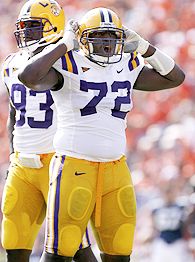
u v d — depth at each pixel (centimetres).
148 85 1950
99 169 1852
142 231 3462
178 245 3194
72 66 1828
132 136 3928
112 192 1873
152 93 3941
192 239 3192
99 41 1820
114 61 1856
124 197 1878
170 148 3691
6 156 4162
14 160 2081
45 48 1930
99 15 1830
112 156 1859
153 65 1917
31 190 2061
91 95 1833
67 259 1852
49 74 1811
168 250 3209
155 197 3500
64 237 1841
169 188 3312
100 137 1844
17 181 2062
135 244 3453
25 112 2055
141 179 3744
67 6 4241
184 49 3881
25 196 2058
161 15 4041
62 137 1855
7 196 2067
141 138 3903
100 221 1881
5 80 2100
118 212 1875
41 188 2052
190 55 3875
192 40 3900
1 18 4422
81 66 1834
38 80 1783
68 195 1836
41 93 2031
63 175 1844
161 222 3231
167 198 3269
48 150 2039
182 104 3859
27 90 2047
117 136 1869
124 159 1900
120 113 1873
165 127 3850
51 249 1852
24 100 2052
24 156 2041
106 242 1892
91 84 1834
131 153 3912
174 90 3878
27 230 2066
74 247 1847
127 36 1867
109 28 1822
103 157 1848
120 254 1886
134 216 1897
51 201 1855
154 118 3903
